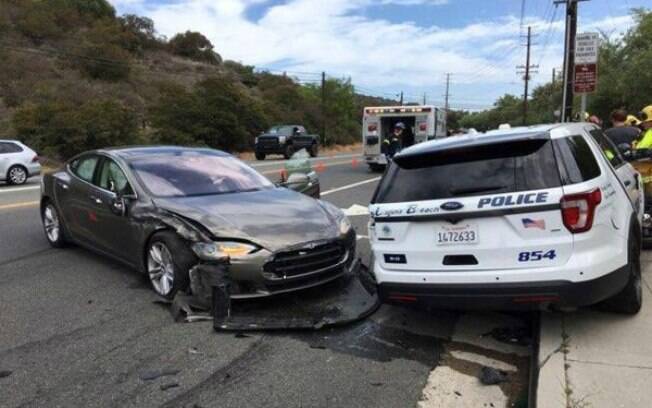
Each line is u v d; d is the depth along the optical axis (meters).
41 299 5.74
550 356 4.01
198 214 5.42
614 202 4.39
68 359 4.32
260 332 4.83
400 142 19.09
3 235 9.02
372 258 4.89
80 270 6.81
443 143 4.55
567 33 20.98
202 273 5.13
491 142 4.25
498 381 3.95
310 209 5.95
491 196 4.14
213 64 80.81
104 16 71.00
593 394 3.44
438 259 4.37
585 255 3.98
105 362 4.26
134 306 5.51
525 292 4.06
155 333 4.82
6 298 5.78
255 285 5.07
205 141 39.00
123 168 6.48
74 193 7.19
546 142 4.16
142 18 76.94
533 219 4.02
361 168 23.73
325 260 5.45
